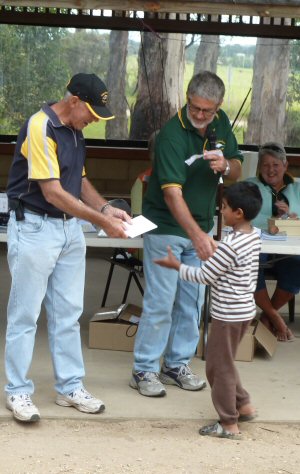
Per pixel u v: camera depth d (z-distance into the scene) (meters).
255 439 4.01
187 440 3.96
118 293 7.00
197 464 3.71
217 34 8.05
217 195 5.01
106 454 3.78
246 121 10.02
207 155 4.18
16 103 9.54
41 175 3.77
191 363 5.07
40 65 9.53
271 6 5.47
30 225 3.90
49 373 4.79
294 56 9.87
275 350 5.39
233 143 4.57
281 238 5.09
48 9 8.16
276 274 5.76
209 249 4.04
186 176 4.33
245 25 8.02
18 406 4.03
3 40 9.41
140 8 5.50
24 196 3.90
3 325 5.80
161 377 4.69
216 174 4.41
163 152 4.21
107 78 9.75
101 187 9.31
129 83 9.80
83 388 4.27
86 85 3.79
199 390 4.60
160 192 4.35
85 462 3.68
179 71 9.95
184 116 4.25
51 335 4.20
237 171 4.51
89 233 5.16
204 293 4.73
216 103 4.16
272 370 5.01
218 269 3.78
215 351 3.91
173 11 5.53
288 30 8.02
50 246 3.92
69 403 4.23
